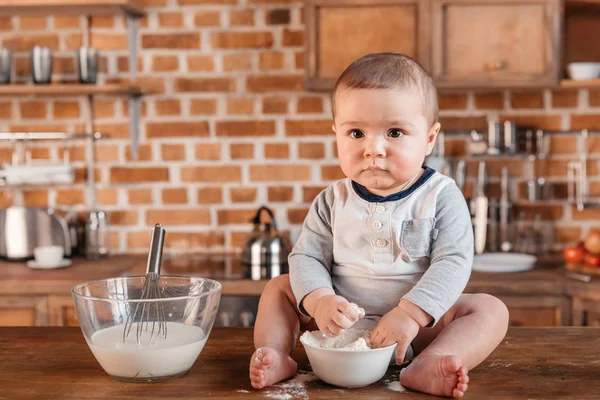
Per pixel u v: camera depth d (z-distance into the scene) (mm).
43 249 2686
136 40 2953
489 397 981
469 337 1095
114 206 3016
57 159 3004
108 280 1164
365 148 1153
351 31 2605
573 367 1119
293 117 2947
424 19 2574
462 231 1200
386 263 1218
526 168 2941
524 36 2584
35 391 1020
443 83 2598
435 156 2924
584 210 2934
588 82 2586
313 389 1033
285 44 2922
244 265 2576
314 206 1311
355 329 1143
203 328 1104
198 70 2955
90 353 1214
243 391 1020
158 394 1005
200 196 2996
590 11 2867
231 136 2969
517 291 2412
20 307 2453
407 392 1017
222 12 2928
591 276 2453
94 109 2992
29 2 2652
